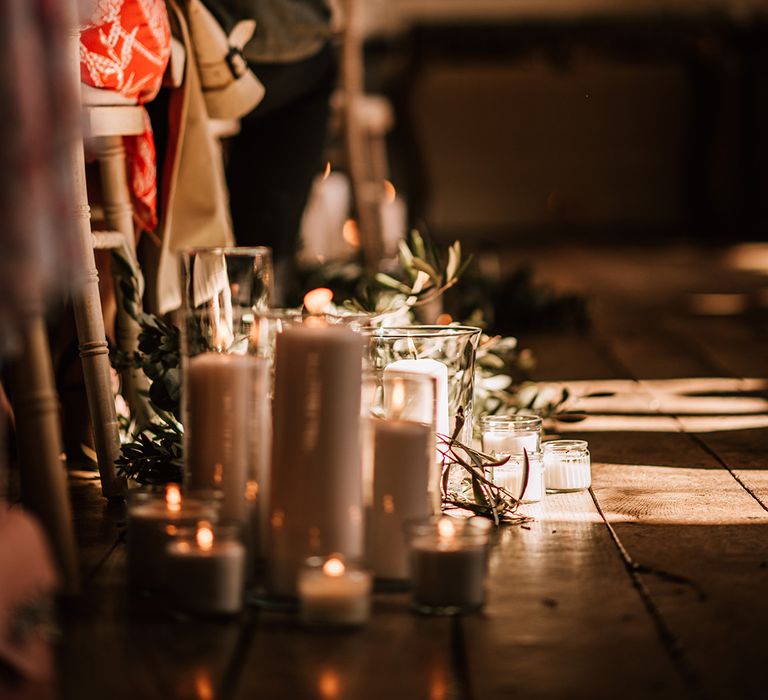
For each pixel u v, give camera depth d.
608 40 14.87
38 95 1.01
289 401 1.13
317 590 1.06
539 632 1.07
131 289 1.76
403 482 1.19
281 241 2.84
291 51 2.38
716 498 1.63
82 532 1.46
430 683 0.95
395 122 13.23
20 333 1.12
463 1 13.68
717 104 15.95
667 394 2.74
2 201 0.98
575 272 8.73
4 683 0.94
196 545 1.11
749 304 5.62
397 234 4.92
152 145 1.81
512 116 16.38
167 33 1.73
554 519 1.50
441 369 1.50
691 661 1.00
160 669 0.98
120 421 1.86
